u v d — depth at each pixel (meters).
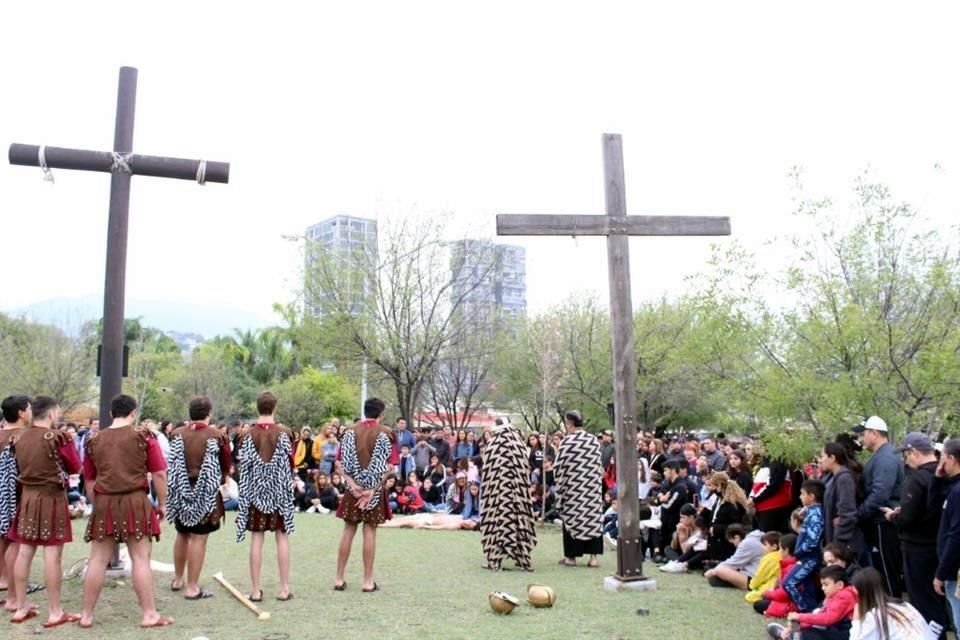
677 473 10.83
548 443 15.41
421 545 11.47
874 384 8.46
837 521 6.72
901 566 6.81
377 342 22.47
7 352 33.09
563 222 8.71
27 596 7.33
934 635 5.65
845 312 8.74
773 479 9.37
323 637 6.26
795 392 8.87
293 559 9.91
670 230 8.84
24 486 6.59
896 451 7.36
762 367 9.55
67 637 6.18
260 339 46.69
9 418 7.02
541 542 12.18
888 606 5.26
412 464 16.34
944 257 8.95
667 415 30.00
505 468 9.59
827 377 8.98
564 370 27.78
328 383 38.16
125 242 8.28
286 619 6.80
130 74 8.44
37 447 6.58
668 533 10.71
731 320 9.61
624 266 8.76
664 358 26.16
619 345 8.67
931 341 8.52
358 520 7.98
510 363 29.08
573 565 9.95
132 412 6.64
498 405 32.00
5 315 36.47
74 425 18.25
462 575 9.05
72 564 8.89
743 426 10.57
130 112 8.41
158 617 6.52
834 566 6.05
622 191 8.86
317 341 22.47
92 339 36.38
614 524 12.37
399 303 22.81
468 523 13.59
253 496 7.45
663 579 9.15
